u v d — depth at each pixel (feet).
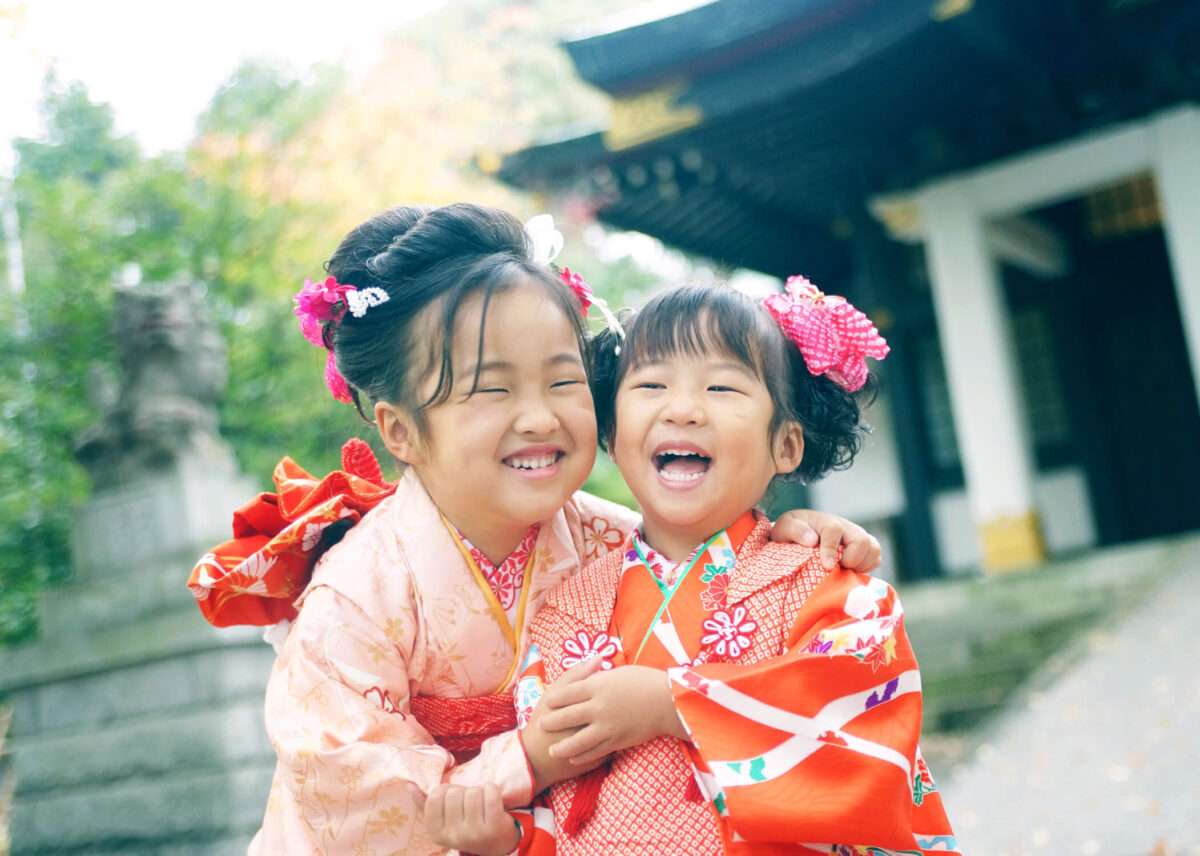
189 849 18.31
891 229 30.86
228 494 20.51
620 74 25.39
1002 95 26.99
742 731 5.24
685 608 5.87
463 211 6.11
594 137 27.12
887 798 5.22
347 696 5.65
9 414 27.45
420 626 5.92
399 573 5.93
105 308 28.73
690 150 26.81
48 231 29.78
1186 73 26.45
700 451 5.90
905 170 29.43
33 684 20.29
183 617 19.12
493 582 6.13
